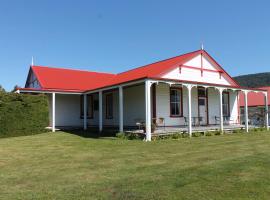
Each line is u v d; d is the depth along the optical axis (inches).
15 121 718.5
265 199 216.7
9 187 257.3
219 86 735.1
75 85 938.1
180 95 796.0
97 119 969.5
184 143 530.6
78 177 287.6
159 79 604.4
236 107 953.5
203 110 847.7
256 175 277.4
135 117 799.7
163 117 751.7
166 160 364.8
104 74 1142.3
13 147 516.7
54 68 1079.0
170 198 219.8
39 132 764.0
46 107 786.2
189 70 804.0
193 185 249.8
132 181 267.1
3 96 706.2
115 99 886.4
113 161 365.4
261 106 1263.5
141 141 568.1
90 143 550.3
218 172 291.0
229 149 447.5
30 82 1096.8
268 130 857.5
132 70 1040.2
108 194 231.8
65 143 559.2
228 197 221.0
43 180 278.7
